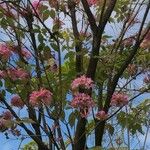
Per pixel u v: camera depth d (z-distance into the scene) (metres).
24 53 2.30
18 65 2.20
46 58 2.18
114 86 2.17
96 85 2.28
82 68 2.26
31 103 2.04
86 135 2.18
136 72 2.57
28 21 2.19
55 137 2.06
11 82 2.16
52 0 2.30
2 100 2.06
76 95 2.06
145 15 2.12
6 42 2.27
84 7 2.18
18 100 2.21
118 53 2.37
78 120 2.07
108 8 2.19
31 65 2.18
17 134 2.08
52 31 2.24
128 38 2.38
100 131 2.11
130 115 2.46
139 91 2.44
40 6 2.29
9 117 2.15
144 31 2.16
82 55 2.27
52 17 2.30
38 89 2.17
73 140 2.12
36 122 1.99
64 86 2.18
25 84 2.18
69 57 2.27
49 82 2.20
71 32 2.37
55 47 2.13
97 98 2.38
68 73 2.21
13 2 2.15
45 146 2.04
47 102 2.03
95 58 2.16
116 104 2.17
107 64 2.28
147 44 2.18
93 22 2.17
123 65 2.15
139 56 2.55
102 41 2.56
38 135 2.01
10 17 2.25
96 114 2.07
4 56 2.18
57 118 2.03
